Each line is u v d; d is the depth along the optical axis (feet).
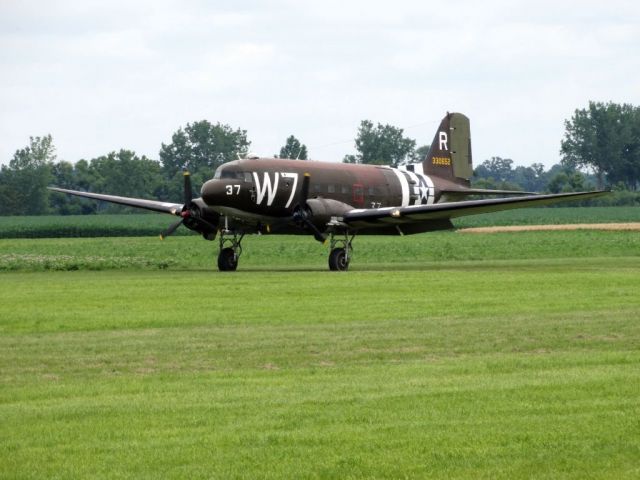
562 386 178.19
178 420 156.04
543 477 128.77
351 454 138.31
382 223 486.79
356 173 525.34
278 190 481.87
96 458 136.67
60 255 652.07
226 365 202.28
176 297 334.44
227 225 487.61
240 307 303.27
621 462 134.82
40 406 165.27
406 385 180.24
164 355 213.46
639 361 203.51
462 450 140.05
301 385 181.27
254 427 151.94
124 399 170.09
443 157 593.42
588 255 631.56
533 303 308.40
